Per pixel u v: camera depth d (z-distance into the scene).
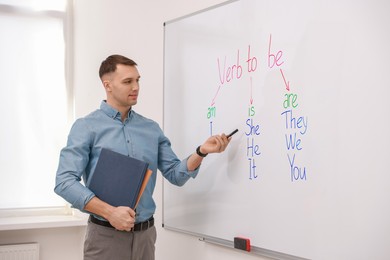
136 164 1.89
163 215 2.53
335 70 1.65
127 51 2.90
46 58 3.36
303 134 1.76
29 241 3.16
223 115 2.13
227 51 2.11
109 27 3.05
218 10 2.17
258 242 1.94
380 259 1.51
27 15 3.31
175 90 2.46
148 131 2.14
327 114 1.68
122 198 1.87
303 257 1.75
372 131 1.53
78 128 2.00
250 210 1.98
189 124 2.35
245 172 2.01
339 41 1.64
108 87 2.05
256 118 1.96
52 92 3.37
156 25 2.65
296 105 1.79
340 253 1.62
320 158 1.70
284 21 1.84
